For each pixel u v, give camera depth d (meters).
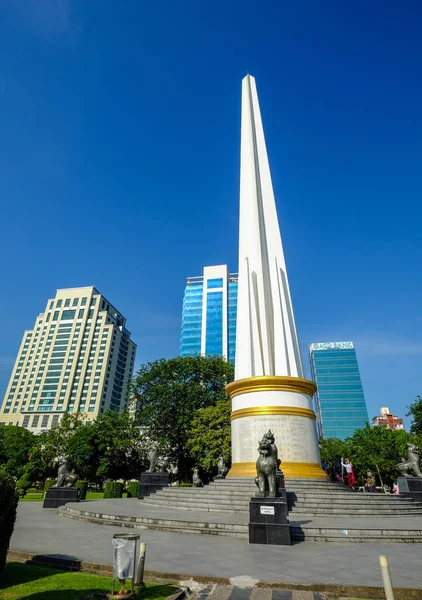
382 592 7.57
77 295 140.50
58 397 124.31
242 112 35.53
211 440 39.03
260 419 22.58
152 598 6.94
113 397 132.12
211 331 126.81
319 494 18.22
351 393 136.75
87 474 48.88
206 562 9.55
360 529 12.92
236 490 19.34
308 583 7.91
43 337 136.75
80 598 6.82
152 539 12.55
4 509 8.19
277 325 26.73
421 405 43.19
